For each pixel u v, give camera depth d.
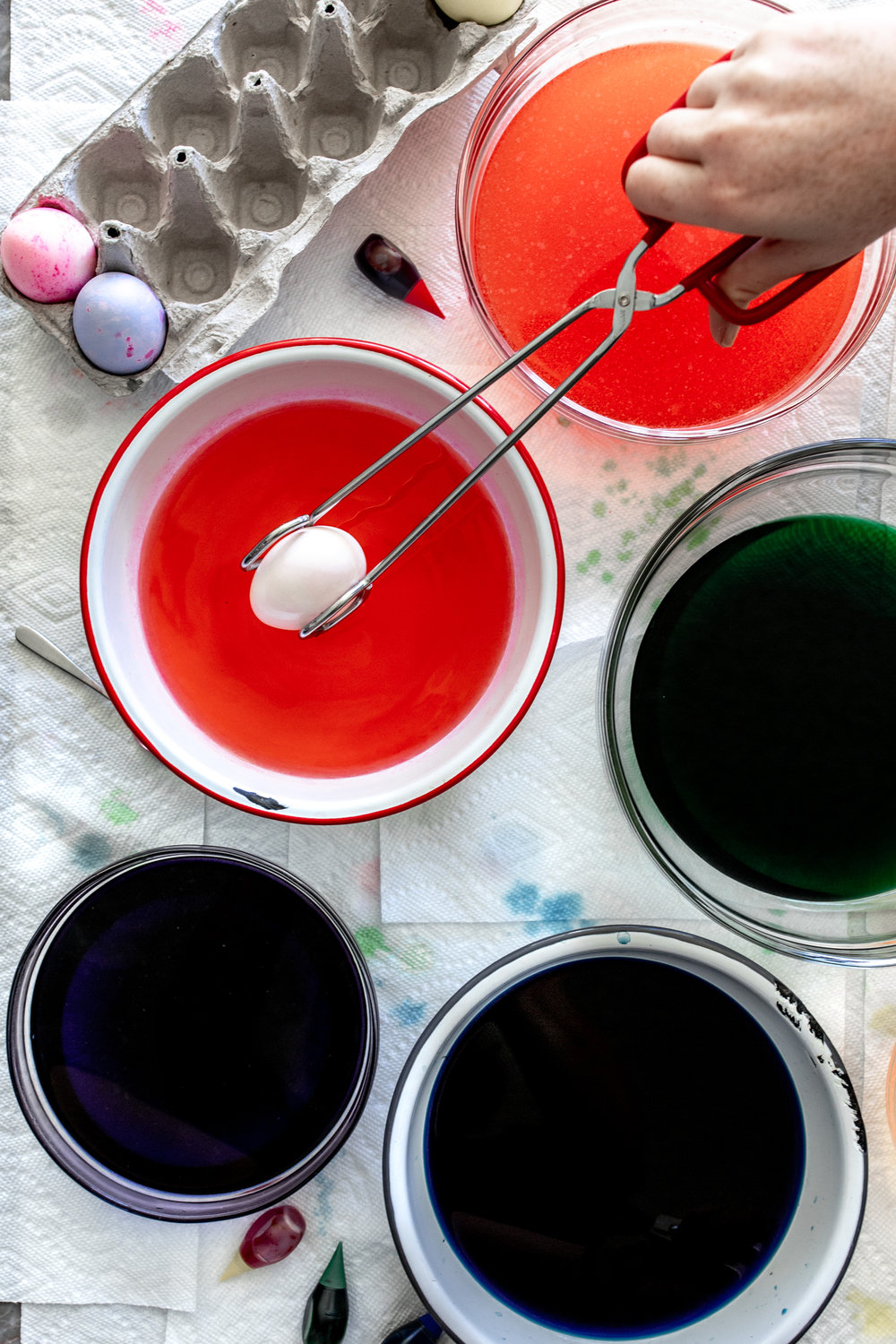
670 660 0.76
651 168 0.49
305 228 0.70
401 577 0.75
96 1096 0.73
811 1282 0.68
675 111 0.49
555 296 0.73
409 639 0.75
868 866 0.76
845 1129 0.68
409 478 0.74
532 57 0.71
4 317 0.74
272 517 0.74
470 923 0.76
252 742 0.72
